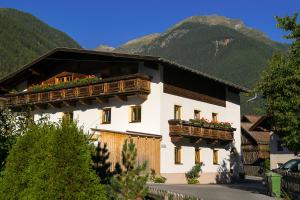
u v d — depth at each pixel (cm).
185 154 3194
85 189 1007
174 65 2912
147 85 2981
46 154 1016
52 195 977
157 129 2939
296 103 1789
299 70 1811
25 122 1627
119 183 1142
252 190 2375
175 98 3133
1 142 1501
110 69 3222
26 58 9900
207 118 3522
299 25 1914
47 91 3400
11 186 1089
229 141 3622
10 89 3831
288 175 1978
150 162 2786
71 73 3459
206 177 3416
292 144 1841
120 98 3078
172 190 2106
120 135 2423
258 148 5481
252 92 1962
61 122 1100
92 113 3272
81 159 1019
